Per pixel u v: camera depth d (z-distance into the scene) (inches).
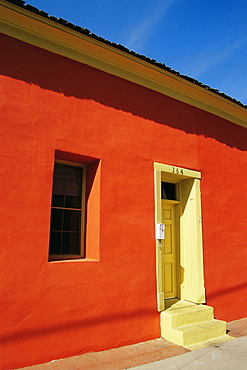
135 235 203.9
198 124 265.0
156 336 202.4
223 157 281.7
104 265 185.9
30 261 159.0
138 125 219.5
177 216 260.2
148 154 221.8
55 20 173.8
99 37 189.5
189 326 204.2
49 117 177.5
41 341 156.0
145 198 213.9
